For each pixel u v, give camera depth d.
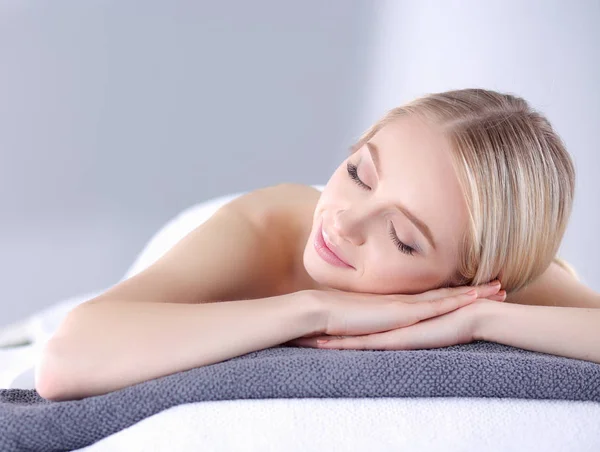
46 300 2.52
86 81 2.45
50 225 2.50
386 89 2.52
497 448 0.88
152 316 0.99
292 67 2.51
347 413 0.89
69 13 2.41
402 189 1.09
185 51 2.47
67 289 2.53
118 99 2.47
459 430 0.88
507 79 2.47
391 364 0.94
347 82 2.53
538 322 1.10
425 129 1.13
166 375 0.96
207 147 2.53
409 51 2.50
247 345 0.99
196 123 2.51
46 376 0.95
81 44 2.43
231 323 1.00
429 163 1.10
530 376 0.96
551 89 2.45
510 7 2.44
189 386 0.90
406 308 1.07
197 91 2.49
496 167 1.12
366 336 1.06
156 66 2.47
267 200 1.42
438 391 0.94
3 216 2.48
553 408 0.94
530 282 1.25
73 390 0.95
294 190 1.50
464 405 0.92
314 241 1.16
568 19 2.41
